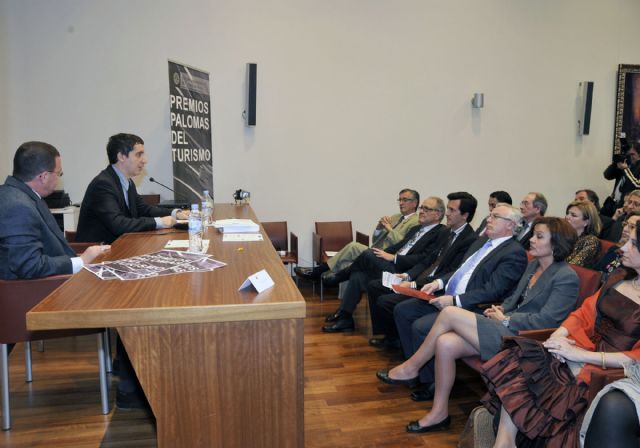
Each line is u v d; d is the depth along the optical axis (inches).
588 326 89.4
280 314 64.3
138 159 128.3
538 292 99.7
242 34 211.6
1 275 95.7
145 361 63.6
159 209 143.3
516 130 243.9
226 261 87.6
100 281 73.9
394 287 126.4
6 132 195.6
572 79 247.8
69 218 185.3
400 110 229.3
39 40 198.5
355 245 176.7
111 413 107.1
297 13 215.2
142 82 206.8
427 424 100.3
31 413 106.8
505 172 245.1
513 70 240.1
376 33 223.1
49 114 201.9
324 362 135.6
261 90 215.9
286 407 66.9
